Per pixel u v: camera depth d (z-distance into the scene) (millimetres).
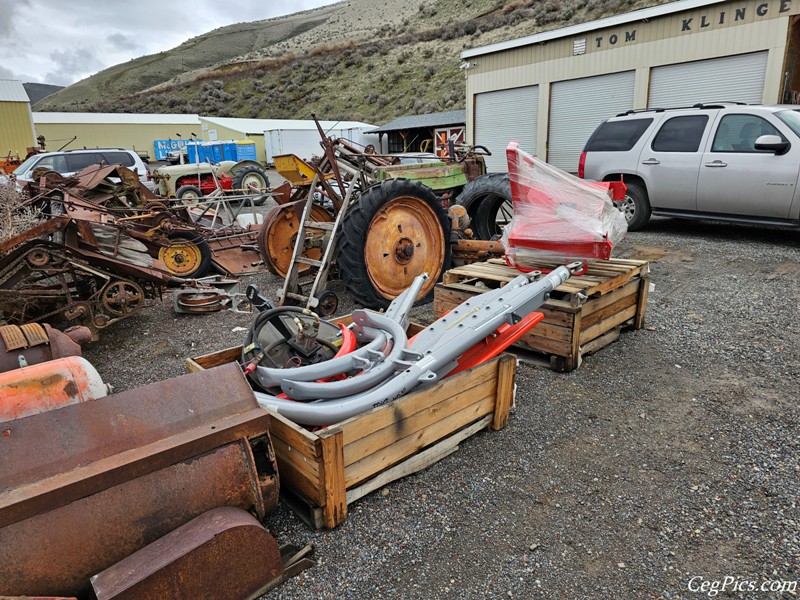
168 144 31141
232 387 1878
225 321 4812
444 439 2479
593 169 7707
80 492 1462
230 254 7043
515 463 2441
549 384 3193
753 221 6410
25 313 4184
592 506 2145
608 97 11883
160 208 6648
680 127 6898
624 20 11172
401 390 2275
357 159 5168
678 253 6148
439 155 7547
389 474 2250
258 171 13398
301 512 2100
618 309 3711
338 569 1854
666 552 1895
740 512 2074
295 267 4832
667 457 2447
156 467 1594
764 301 4387
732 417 2752
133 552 1557
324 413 2141
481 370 2539
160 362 3885
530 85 13219
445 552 1925
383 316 2789
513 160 3736
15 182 5855
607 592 1734
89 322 4238
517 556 1896
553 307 3295
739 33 9836
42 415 1554
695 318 4133
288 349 2617
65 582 1452
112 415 1635
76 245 4188
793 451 2441
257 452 1861
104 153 10375
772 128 6148
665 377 3227
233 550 1624
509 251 3752
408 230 4812
